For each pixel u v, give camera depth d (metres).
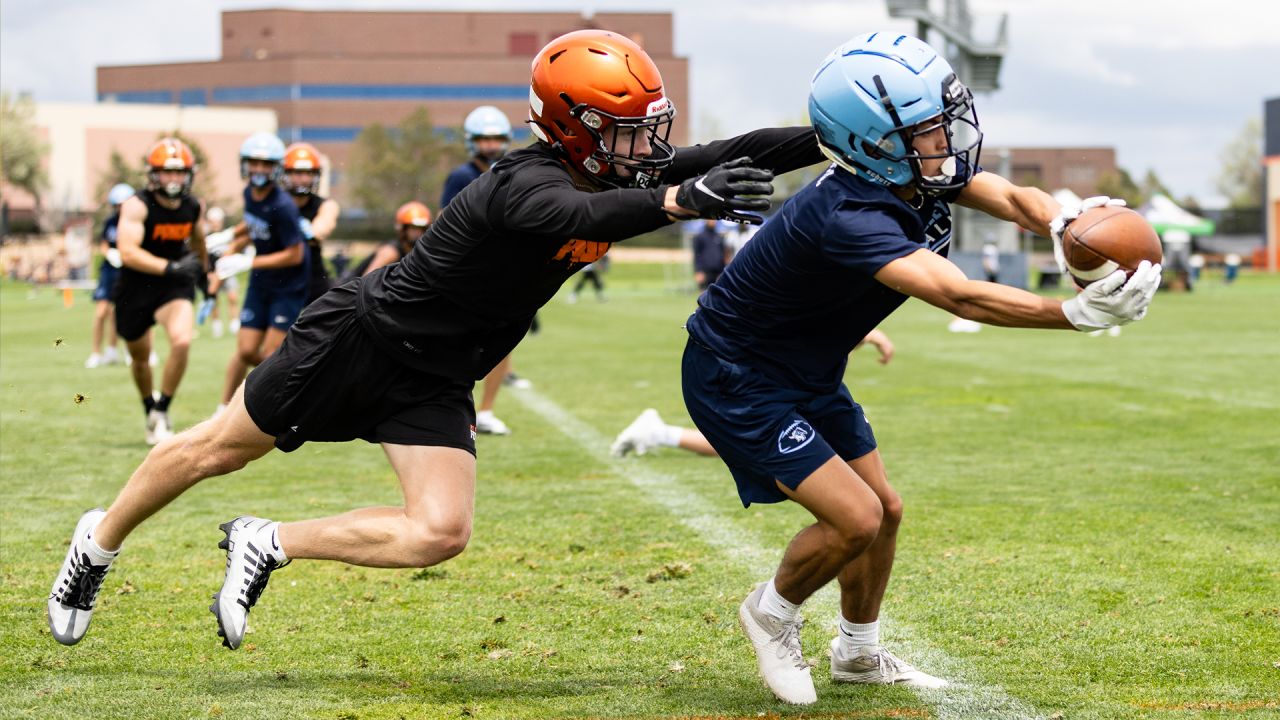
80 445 26.20
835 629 13.59
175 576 15.45
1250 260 184.75
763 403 10.95
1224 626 13.08
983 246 103.75
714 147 11.91
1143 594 14.31
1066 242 9.33
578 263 10.62
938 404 32.00
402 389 11.14
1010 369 40.75
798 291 10.57
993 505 19.36
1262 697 10.98
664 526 18.16
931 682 11.61
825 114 10.20
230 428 11.45
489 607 14.16
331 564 16.03
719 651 12.62
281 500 20.23
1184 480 21.31
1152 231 9.27
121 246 25.06
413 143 195.38
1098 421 28.66
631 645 12.80
